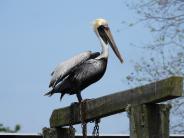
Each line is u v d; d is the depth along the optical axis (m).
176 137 19.56
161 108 11.67
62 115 14.27
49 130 14.64
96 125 13.65
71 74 15.94
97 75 16.23
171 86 11.12
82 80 16.03
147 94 11.56
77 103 13.84
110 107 12.55
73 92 16.14
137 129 11.66
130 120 11.80
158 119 11.64
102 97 12.86
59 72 15.50
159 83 11.36
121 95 12.18
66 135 14.47
